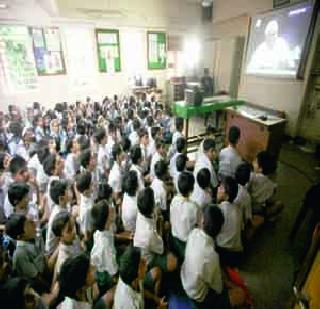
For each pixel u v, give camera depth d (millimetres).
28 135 3389
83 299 1187
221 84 6980
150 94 6602
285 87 4980
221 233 1830
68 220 1542
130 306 1200
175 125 3887
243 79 6043
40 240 1909
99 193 2023
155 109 4812
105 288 1550
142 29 6570
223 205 1823
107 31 6129
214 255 1441
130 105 5238
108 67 6434
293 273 1997
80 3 5586
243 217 2078
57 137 3553
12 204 1862
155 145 3086
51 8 5012
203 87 6922
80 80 6176
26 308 1097
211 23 7031
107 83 6566
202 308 1487
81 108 4844
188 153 4215
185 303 1587
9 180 2283
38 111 4531
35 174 2578
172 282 1746
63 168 2686
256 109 4668
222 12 6559
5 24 5020
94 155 2730
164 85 7488
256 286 1894
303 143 4777
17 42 5227
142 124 3783
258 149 3643
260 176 2311
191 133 5508
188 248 1519
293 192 3125
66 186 1922
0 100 5348
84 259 1183
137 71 6906
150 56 6965
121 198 2312
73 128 3773
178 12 6938
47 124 3924
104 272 1561
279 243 2309
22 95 5562
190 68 7805
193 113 4336
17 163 2305
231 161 2732
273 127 3453
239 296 1572
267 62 5301
